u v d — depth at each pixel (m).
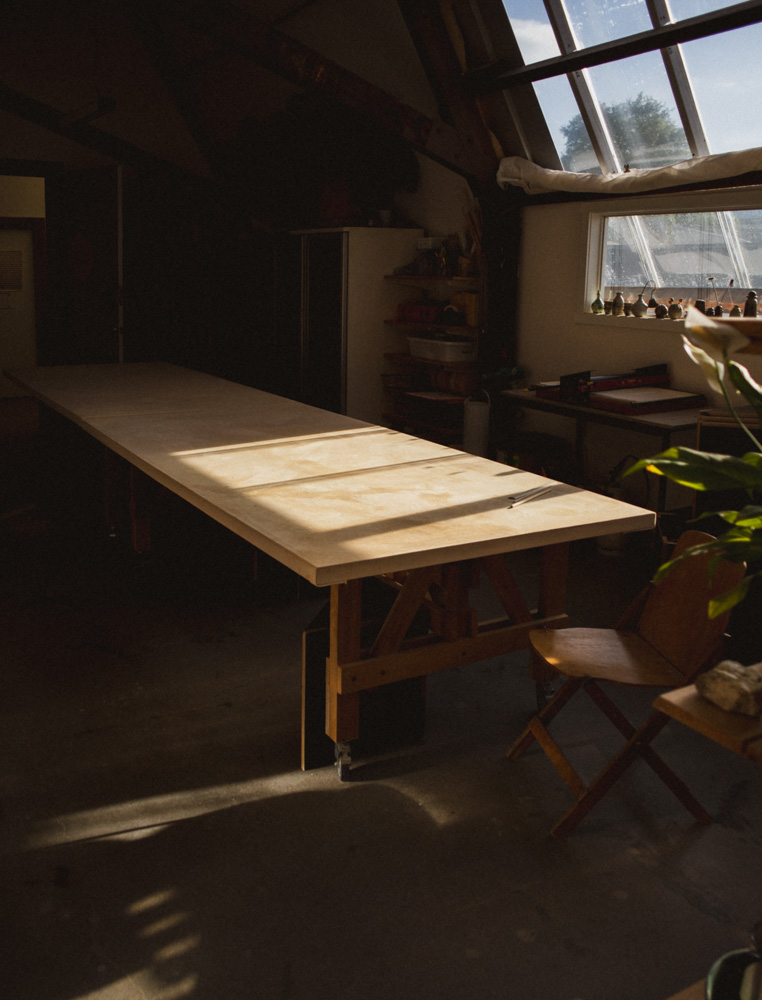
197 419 4.25
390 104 6.30
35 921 2.19
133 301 8.88
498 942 2.14
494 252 6.86
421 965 2.06
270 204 8.40
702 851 2.52
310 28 8.22
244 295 8.65
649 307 5.93
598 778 2.56
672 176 5.29
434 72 6.30
